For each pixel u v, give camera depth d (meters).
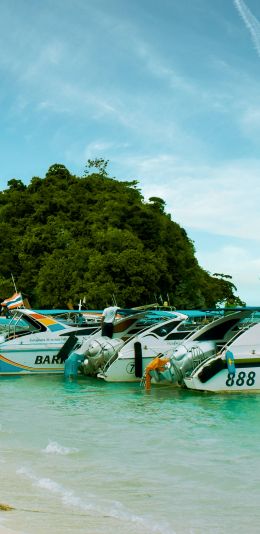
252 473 9.41
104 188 75.81
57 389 21.28
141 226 62.78
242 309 21.61
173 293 61.09
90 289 49.97
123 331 25.94
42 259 59.56
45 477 9.04
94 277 51.75
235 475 9.27
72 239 60.50
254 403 17.62
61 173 78.12
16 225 67.62
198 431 13.18
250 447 11.45
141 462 10.15
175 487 8.53
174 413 15.84
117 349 23.67
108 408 16.78
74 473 9.34
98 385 22.28
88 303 50.03
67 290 52.75
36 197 70.31
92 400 18.45
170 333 23.55
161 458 10.46
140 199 76.31
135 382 23.02
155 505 7.60
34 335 25.69
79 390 20.97
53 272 53.47
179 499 7.91
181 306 60.88
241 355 19.48
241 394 19.45
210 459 10.40
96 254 54.31
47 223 65.00
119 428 13.54
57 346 25.78
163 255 59.59
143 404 17.55
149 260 54.03
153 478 9.05
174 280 61.69
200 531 6.57
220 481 8.90
